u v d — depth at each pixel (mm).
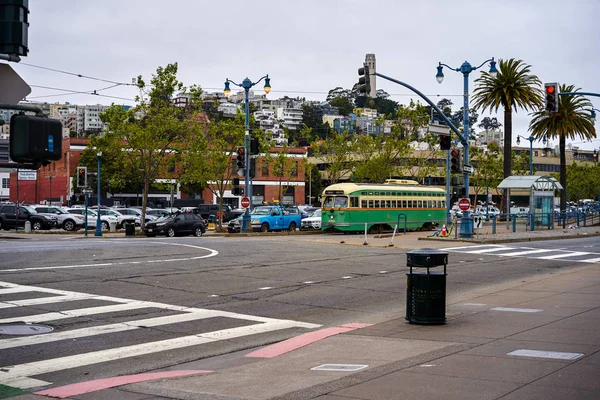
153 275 19406
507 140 54406
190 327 12641
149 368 9633
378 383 7793
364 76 30812
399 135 68125
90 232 50219
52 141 5988
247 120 45000
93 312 13781
